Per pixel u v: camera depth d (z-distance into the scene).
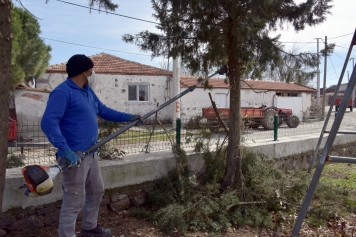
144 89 16.22
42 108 10.17
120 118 3.58
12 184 3.47
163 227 3.76
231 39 4.42
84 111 3.00
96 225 3.48
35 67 9.47
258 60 4.38
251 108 13.88
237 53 4.34
